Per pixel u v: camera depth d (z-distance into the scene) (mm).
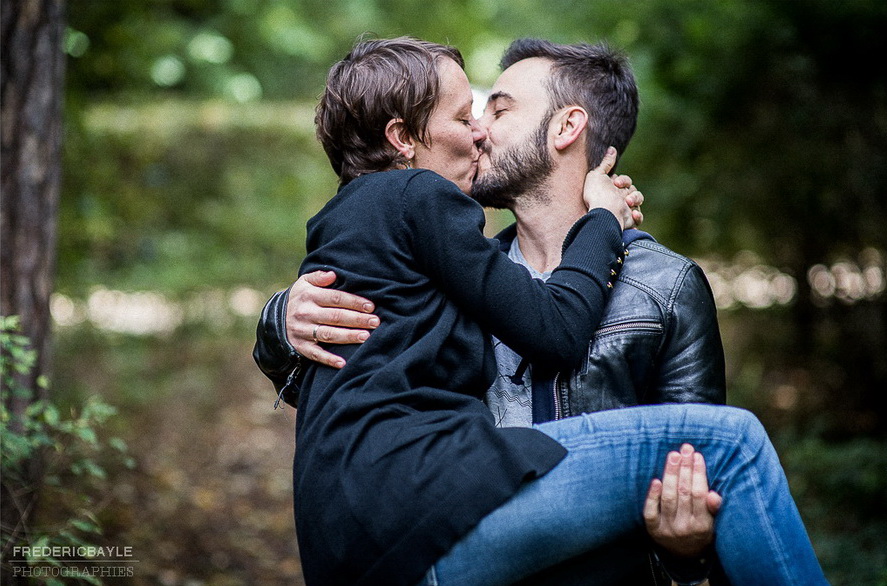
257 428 6547
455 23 15883
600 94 2242
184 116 12344
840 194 5574
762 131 5641
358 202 2031
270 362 2092
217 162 11906
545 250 2240
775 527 1757
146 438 6016
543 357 1907
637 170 6215
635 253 2107
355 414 1845
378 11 16625
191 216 11211
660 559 1861
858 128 5469
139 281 9555
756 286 6547
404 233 1976
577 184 2234
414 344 1908
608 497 1798
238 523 5043
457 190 1999
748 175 5762
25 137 3545
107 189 9391
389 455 1790
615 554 1872
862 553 3844
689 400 2021
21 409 3443
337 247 2012
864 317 5770
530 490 1774
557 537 1775
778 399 5996
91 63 6828
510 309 1889
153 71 12594
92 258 9375
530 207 2242
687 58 5605
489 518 1755
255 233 11148
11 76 3516
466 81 2207
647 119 5812
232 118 12547
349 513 1781
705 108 5680
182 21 15789
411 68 2131
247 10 15734
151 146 11375
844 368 5812
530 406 2039
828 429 5484
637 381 2031
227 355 8039
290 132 12641
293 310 2020
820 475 4684
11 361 3369
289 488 5633
